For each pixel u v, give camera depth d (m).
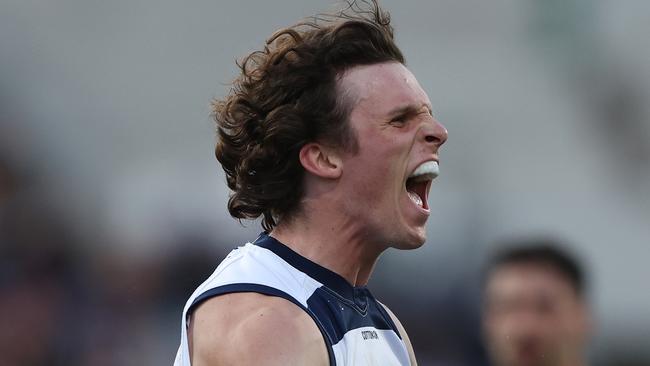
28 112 25.61
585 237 25.25
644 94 28.31
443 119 26.95
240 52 28.25
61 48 27.12
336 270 7.66
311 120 7.62
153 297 22.59
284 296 7.18
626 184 26.80
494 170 26.22
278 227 7.86
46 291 21.33
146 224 23.77
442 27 28.23
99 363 21.22
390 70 7.70
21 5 26.98
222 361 6.79
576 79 28.23
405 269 22.78
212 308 7.20
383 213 7.57
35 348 20.59
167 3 28.34
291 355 6.72
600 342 23.23
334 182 7.61
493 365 11.79
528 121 27.19
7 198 23.16
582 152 27.12
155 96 27.61
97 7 27.75
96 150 26.34
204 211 23.97
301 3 28.16
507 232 24.86
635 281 24.25
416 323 22.19
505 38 28.30
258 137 7.89
